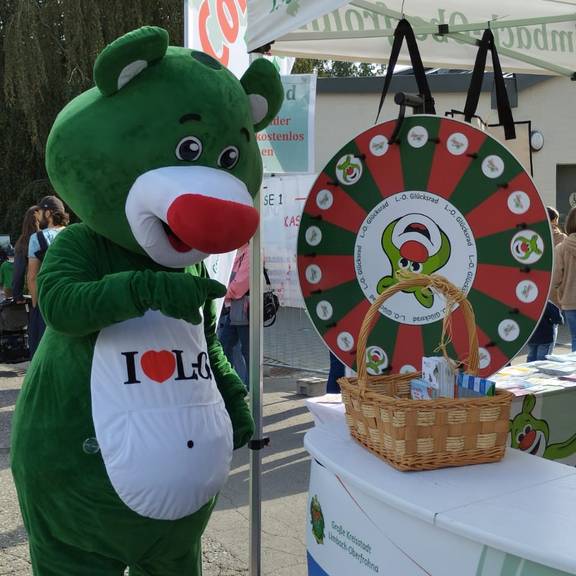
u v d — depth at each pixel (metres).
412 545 1.76
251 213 2.09
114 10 13.65
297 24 2.58
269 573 3.55
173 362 2.16
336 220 2.57
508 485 1.79
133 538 2.14
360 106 12.80
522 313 2.32
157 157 2.07
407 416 1.86
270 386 7.54
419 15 3.69
